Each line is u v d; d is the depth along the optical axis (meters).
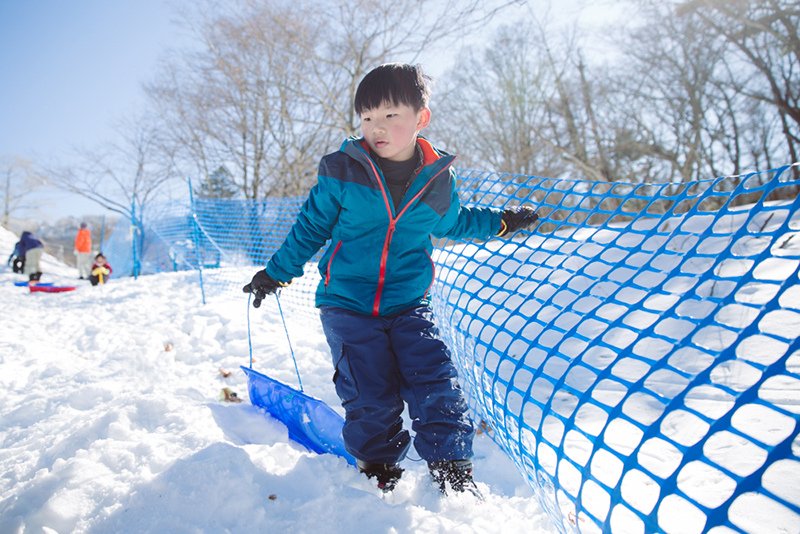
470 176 3.43
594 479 1.33
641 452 1.99
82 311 6.70
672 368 1.32
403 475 2.00
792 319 2.80
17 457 2.14
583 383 2.70
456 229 2.30
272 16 16.45
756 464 1.75
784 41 15.28
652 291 1.63
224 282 6.95
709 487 1.70
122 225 14.34
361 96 1.92
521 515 1.79
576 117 22.56
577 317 3.55
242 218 7.35
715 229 4.40
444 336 2.82
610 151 22.20
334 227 2.05
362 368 1.91
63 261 35.75
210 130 20.56
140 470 1.80
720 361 1.20
